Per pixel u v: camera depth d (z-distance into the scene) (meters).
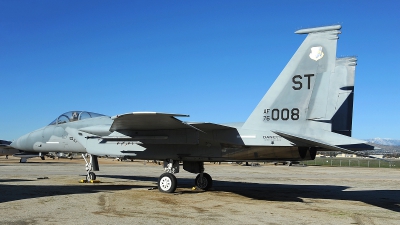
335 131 12.62
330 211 9.36
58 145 14.98
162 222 7.43
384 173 30.75
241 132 11.41
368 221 8.08
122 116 9.73
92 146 13.65
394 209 9.84
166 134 11.95
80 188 13.32
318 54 10.73
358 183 18.91
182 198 11.17
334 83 12.83
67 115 15.18
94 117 14.88
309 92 10.77
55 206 9.07
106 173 23.70
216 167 40.47
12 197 10.52
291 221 7.88
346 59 12.98
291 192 13.85
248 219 7.97
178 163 12.95
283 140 10.87
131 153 13.00
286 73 11.16
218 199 11.19
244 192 13.45
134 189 13.32
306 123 10.73
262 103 11.41
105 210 8.70
